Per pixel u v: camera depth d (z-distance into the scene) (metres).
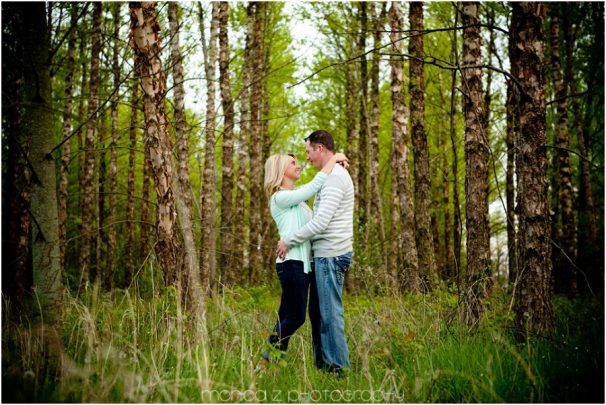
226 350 3.40
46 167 2.82
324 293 3.52
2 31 2.78
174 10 6.61
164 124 4.25
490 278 4.51
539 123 3.69
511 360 3.01
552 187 11.32
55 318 2.79
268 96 14.14
